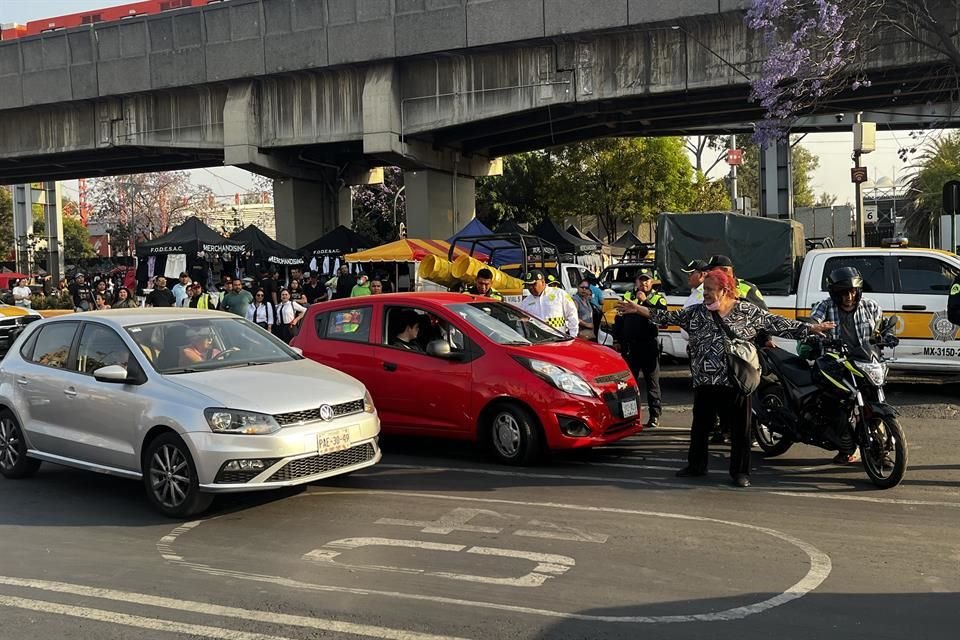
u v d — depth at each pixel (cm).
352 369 862
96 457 686
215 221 7375
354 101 2545
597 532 565
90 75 2820
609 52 2186
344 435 641
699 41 2070
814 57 1541
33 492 729
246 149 2653
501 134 2855
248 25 2562
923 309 1066
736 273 1196
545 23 2166
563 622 417
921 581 462
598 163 4003
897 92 2091
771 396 762
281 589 474
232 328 761
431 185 2772
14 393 763
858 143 1491
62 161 3188
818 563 493
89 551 558
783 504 628
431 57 2395
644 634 401
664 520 590
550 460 803
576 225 5059
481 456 827
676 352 1268
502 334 821
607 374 786
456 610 436
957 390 1144
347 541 559
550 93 2267
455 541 553
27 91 2922
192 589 479
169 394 636
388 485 715
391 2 2359
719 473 736
